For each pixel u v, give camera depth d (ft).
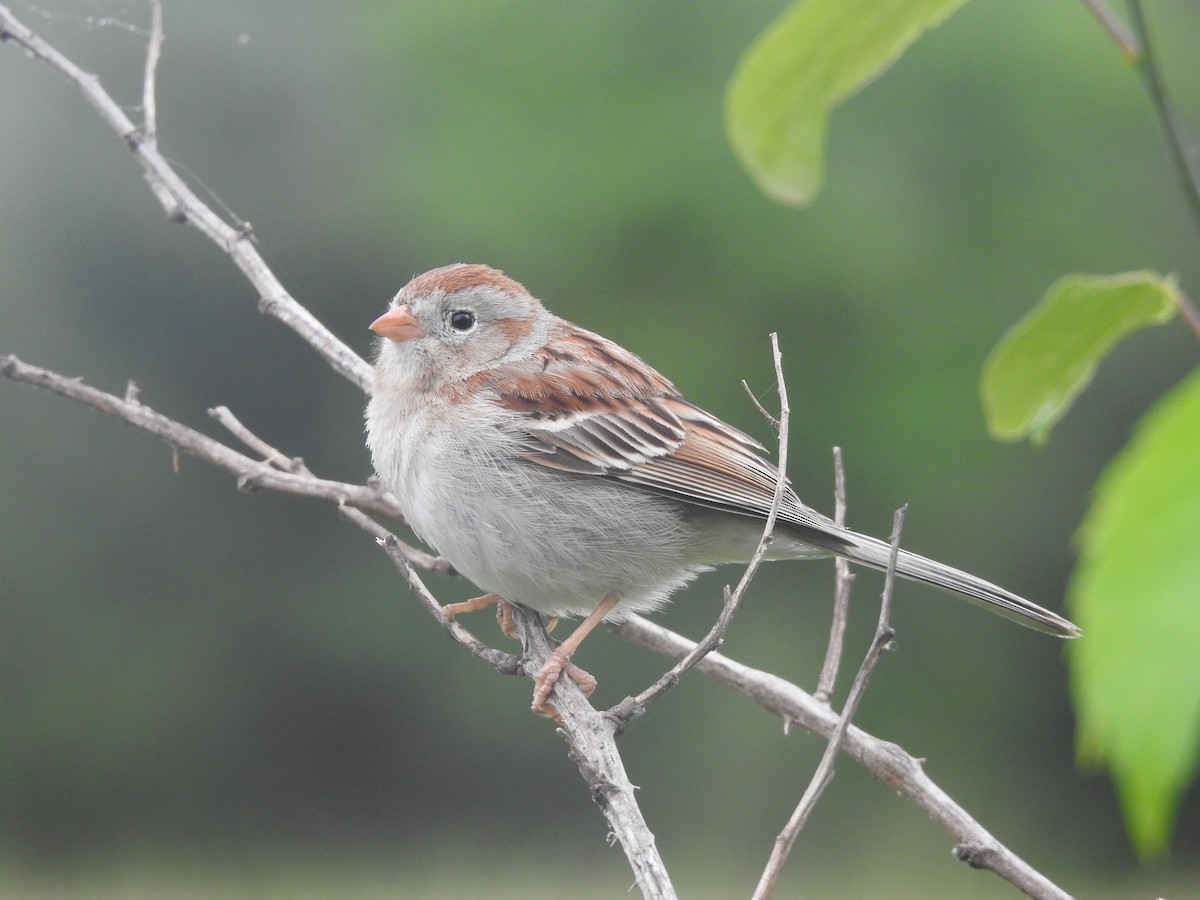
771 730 51.08
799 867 50.67
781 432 12.19
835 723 14.02
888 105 51.93
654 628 16.62
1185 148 6.40
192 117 52.75
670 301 52.31
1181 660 2.49
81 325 53.42
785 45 8.41
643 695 12.30
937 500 50.98
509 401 17.76
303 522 54.95
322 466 53.72
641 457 17.84
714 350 51.70
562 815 53.98
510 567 17.35
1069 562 51.49
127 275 53.21
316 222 53.72
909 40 8.33
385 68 54.13
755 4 51.85
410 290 18.56
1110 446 51.16
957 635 51.83
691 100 52.16
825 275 51.16
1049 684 51.83
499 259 52.75
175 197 18.12
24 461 53.93
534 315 19.08
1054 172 51.57
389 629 54.60
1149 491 2.59
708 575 50.90
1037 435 8.80
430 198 52.47
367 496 18.48
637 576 17.88
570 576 17.54
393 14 53.72
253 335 53.62
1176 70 50.52
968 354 50.88
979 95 51.44
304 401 53.78
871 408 50.98
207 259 53.11
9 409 53.36
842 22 8.20
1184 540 2.54
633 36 52.65
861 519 51.44
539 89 52.60
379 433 18.03
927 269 51.44
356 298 54.70
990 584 16.19
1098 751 2.55
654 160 51.62
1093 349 8.21
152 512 54.85
